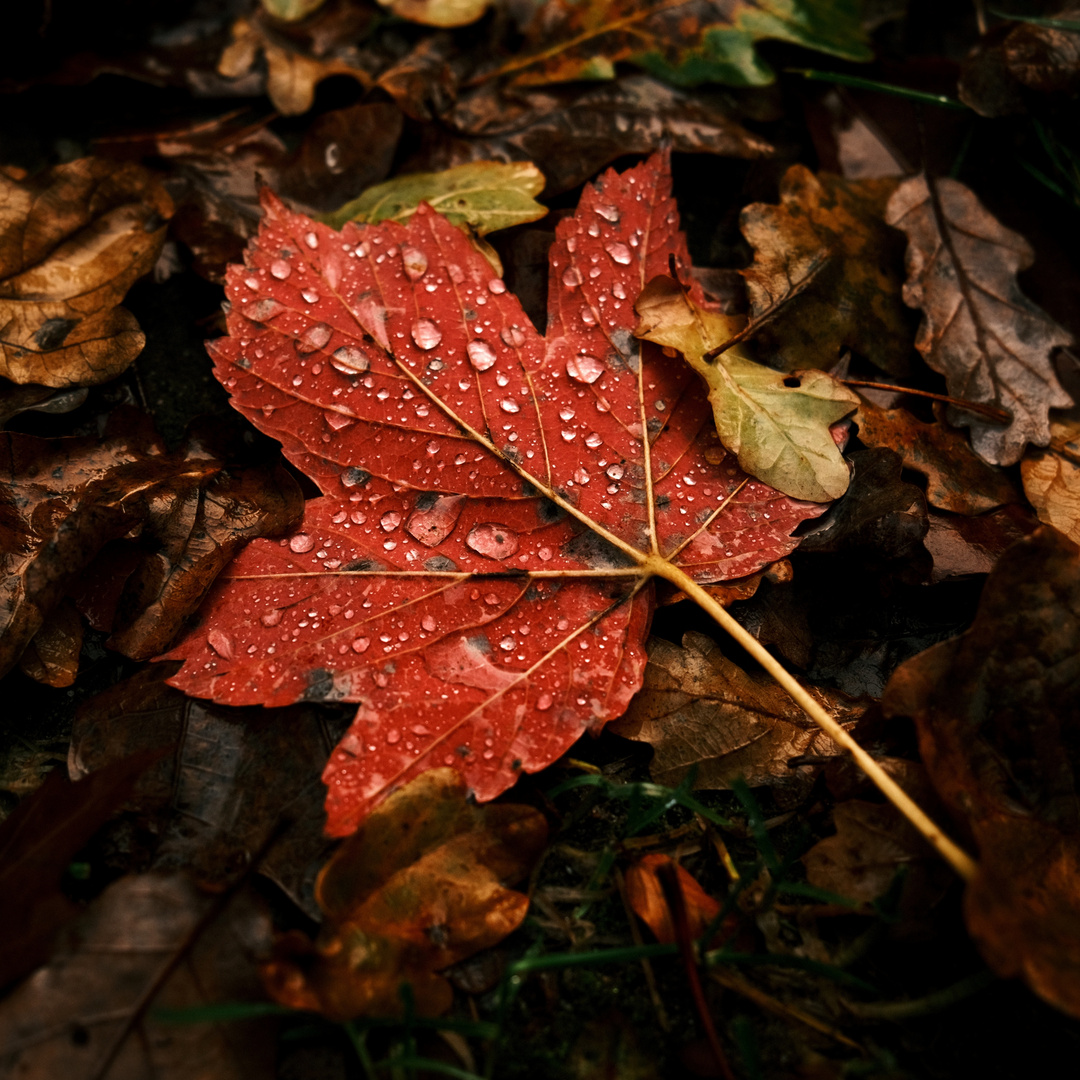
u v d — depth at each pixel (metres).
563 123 0.29
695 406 0.24
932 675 0.21
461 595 0.23
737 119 0.30
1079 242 0.29
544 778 0.23
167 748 0.22
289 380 0.24
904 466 0.25
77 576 0.23
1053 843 0.21
